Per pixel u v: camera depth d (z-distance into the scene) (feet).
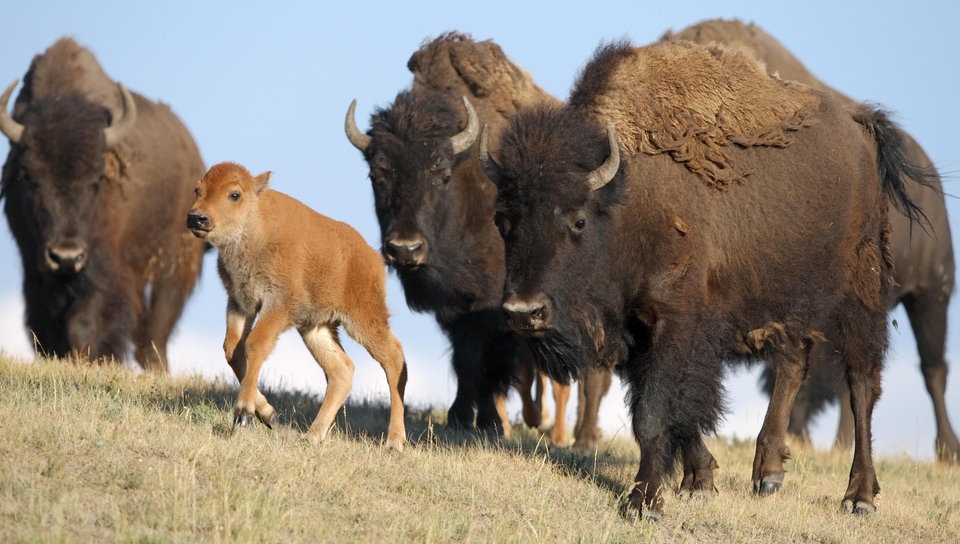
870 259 117.19
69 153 156.87
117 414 97.50
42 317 164.25
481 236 129.70
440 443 111.14
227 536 74.43
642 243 101.50
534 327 95.96
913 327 167.53
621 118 105.09
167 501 78.89
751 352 112.06
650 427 98.63
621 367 105.50
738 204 106.52
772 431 115.55
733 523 98.17
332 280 99.25
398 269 129.70
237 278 97.50
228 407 110.63
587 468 110.32
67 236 156.66
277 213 97.09
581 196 96.89
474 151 129.90
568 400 143.23
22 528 71.05
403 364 102.63
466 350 127.65
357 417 124.77
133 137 170.40
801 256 110.83
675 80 108.37
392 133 128.06
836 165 112.98
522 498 94.53
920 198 161.27
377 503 87.30
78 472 82.02
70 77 170.71
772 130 109.29
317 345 102.94
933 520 110.63
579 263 97.96
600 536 87.92
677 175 103.45
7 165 162.61
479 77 136.15
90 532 72.84
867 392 115.24
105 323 162.50
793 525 100.07
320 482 88.89
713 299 105.29
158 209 173.68
